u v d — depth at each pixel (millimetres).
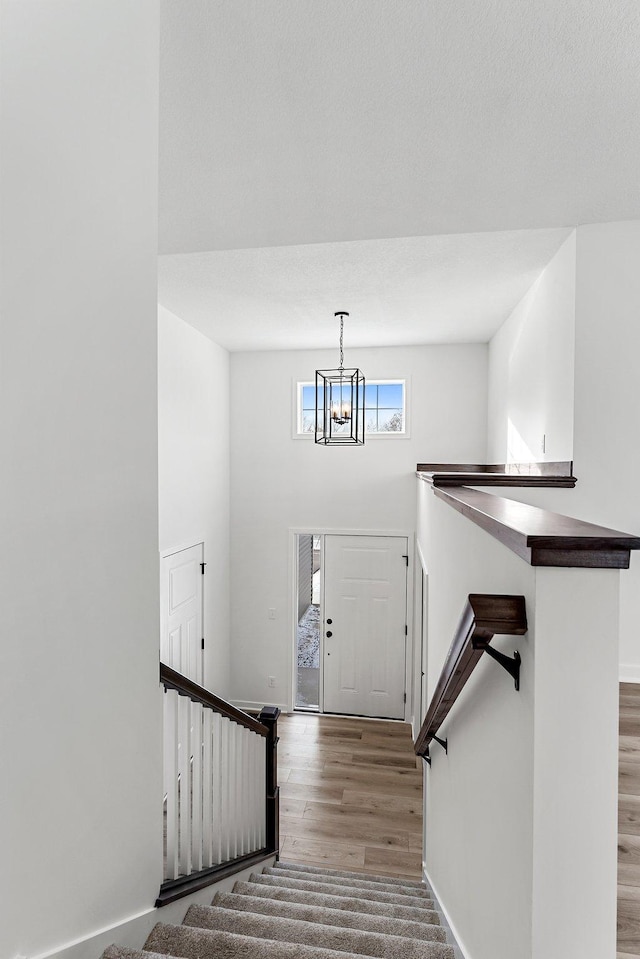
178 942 1291
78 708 969
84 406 962
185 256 3039
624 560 847
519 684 975
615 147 1888
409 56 1440
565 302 2768
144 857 1259
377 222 2482
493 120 1730
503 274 3314
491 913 1215
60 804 925
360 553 5516
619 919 1151
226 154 1923
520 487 2637
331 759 4613
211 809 1997
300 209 2363
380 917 1845
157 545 1263
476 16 1303
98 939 1059
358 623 5523
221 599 5414
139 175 1132
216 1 1259
